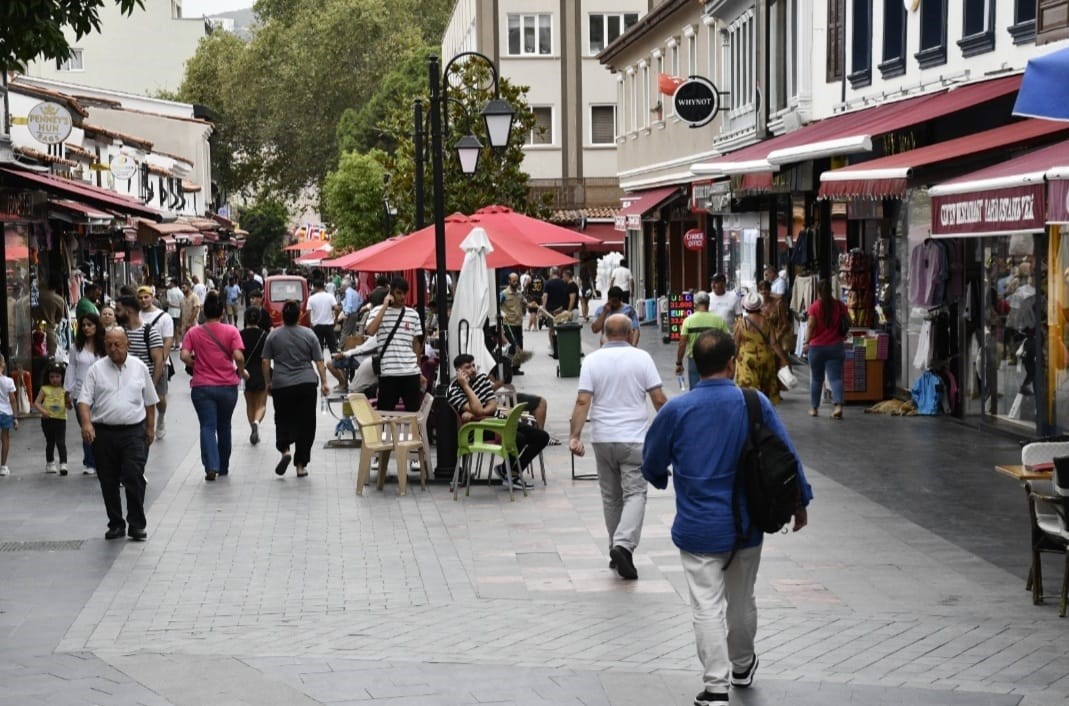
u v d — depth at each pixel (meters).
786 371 23.38
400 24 97.62
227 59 95.69
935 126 21.61
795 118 30.39
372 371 20.48
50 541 13.60
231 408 17.66
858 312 25.19
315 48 95.38
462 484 16.89
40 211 26.83
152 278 50.28
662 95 48.03
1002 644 9.17
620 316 11.77
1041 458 10.67
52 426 17.89
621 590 11.11
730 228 40.38
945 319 21.66
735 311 26.02
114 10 97.06
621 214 49.53
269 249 99.06
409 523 14.34
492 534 13.63
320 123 95.19
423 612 10.52
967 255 21.02
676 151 45.84
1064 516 9.92
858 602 10.45
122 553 13.01
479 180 35.28
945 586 10.96
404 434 17.11
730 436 7.93
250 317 21.16
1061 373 17.41
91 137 40.44
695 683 8.47
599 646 9.38
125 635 9.98
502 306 31.98
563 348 30.83
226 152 95.62
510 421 15.52
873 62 25.91
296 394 17.61
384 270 20.20
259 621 10.34
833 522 13.62
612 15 70.25
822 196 18.20
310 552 12.93
